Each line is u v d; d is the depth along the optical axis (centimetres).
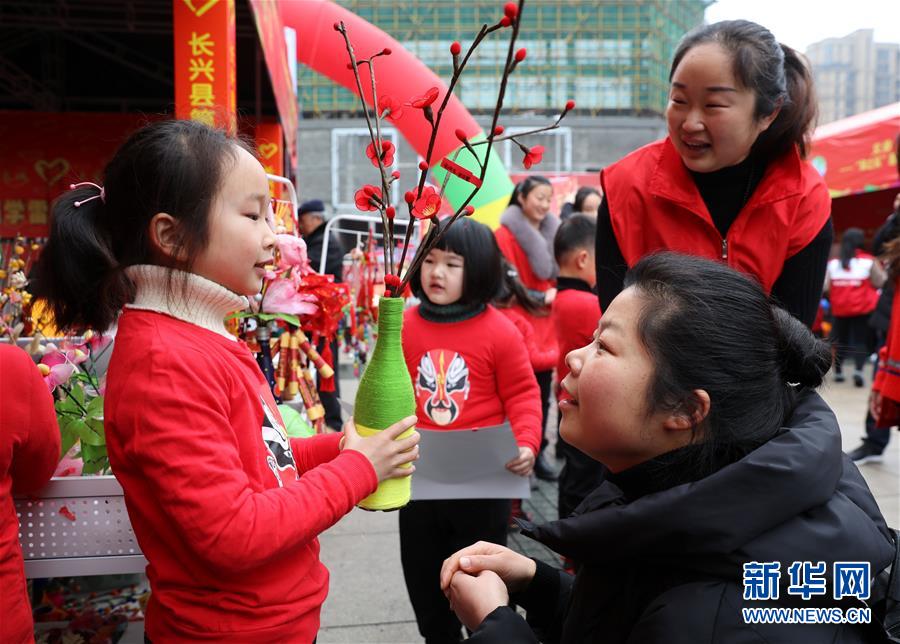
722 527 83
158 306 108
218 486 97
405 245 118
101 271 114
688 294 92
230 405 108
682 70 159
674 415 90
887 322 605
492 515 203
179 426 98
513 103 2609
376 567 295
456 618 208
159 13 479
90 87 707
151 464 98
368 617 252
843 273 687
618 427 92
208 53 273
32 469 131
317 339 218
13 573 124
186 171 104
